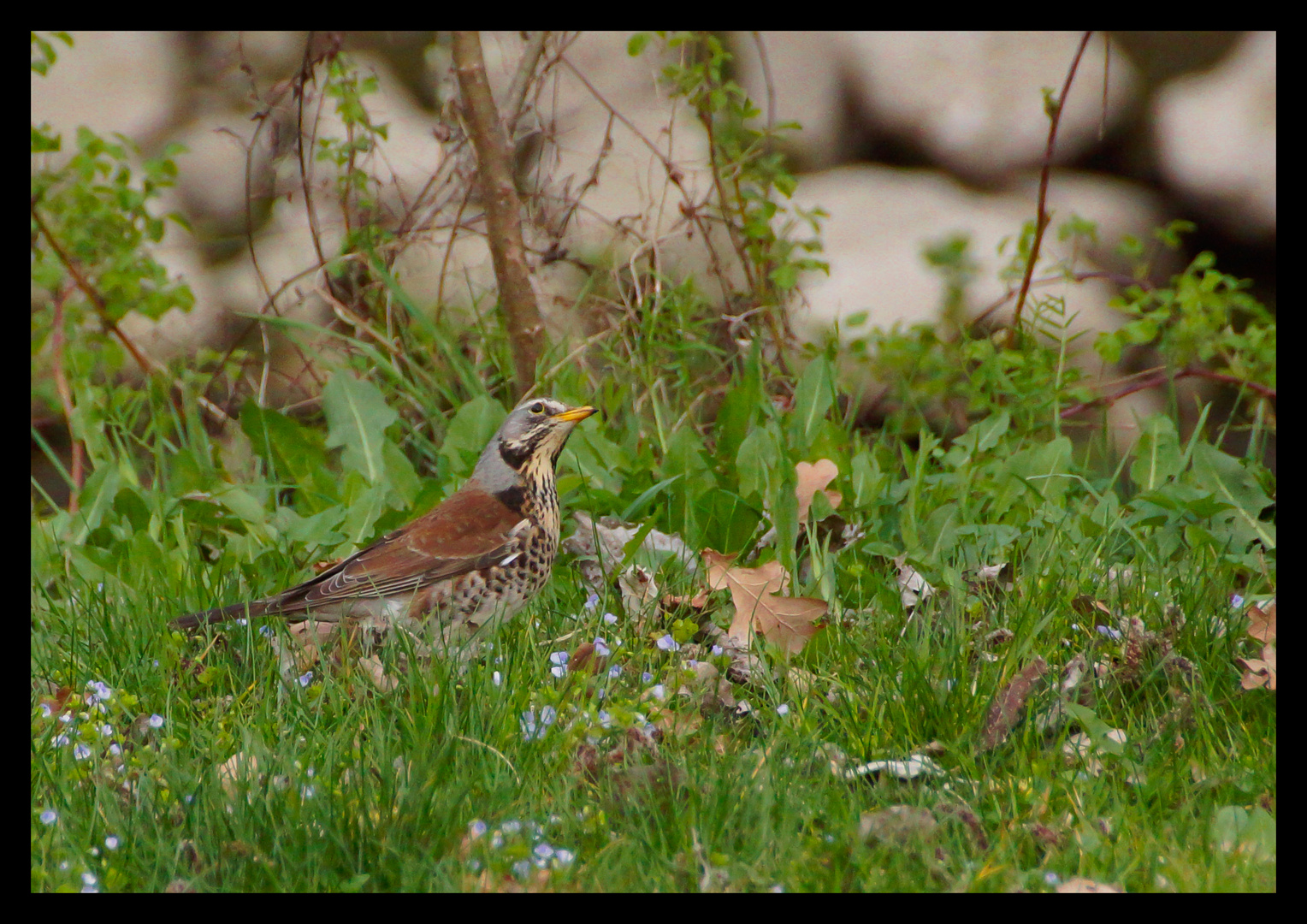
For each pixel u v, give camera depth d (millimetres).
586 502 10352
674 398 13133
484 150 11984
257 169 16938
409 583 8320
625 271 13461
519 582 8625
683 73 12672
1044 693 6887
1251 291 18734
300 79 12875
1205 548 9352
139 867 5652
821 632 7801
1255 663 7180
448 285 14852
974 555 9477
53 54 12516
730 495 9695
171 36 18344
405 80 17953
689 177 15508
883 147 19016
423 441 11992
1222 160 18656
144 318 15773
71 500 11484
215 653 8062
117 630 8477
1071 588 8438
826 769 6199
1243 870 5426
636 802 6008
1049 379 12336
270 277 16125
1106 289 17438
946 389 13141
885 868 5508
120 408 12938
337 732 6738
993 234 17750
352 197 13570
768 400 11695
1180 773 6191
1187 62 19219
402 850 5637
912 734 6797
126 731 7141
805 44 18719
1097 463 12555
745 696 7426
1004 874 5398
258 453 11281
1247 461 11188
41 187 12766
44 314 13266
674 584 9062
